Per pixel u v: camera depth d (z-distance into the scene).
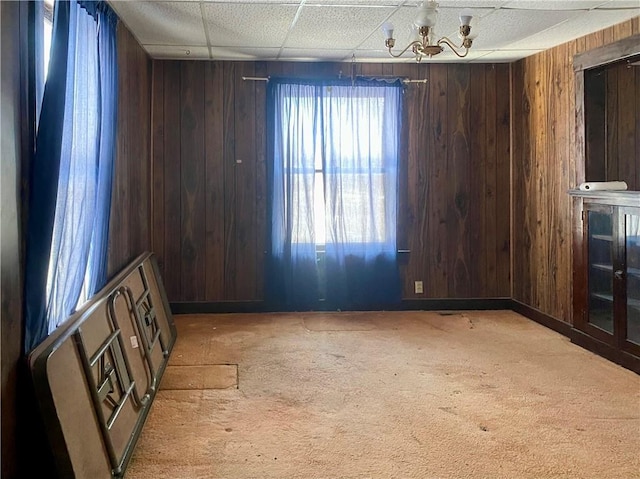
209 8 3.49
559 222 4.54
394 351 4.02
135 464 2.41
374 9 3.54
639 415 2.90
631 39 3.53
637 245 3.53
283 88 5.03
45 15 2.48
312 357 3.88
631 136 3.92
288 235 5.09
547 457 2.47
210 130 5.09
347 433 2.71
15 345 1.93
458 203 5.32
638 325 3.56
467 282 5.35
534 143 4.90
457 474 2.32
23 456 1.99
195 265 5.15
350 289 5.25
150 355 3.28
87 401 2.19
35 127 2.08
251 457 2.47
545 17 3.70
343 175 5.13
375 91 5.11
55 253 2.20
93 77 2.82
